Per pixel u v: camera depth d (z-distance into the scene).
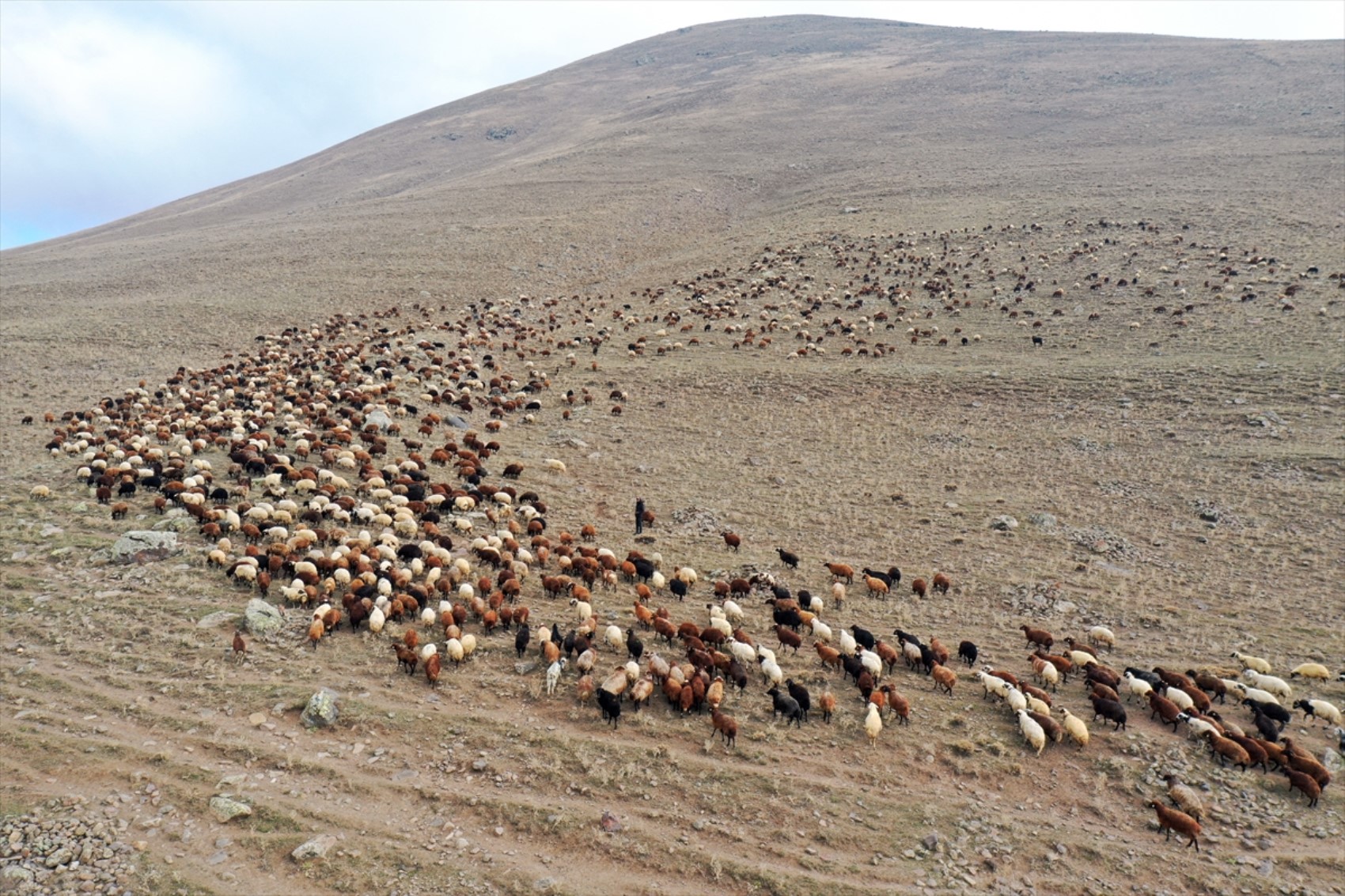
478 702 16.12
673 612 20.72
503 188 100.69
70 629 18.08
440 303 63.44
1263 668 17.62
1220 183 71.56
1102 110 112.44
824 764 14.50
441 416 37.97
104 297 65.81
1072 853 12.53
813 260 66.75
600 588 21.95
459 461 31.31
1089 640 19.50
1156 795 13.84
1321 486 27.22
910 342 47.88
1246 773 14.40
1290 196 65.00
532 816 12.95
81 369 46.06
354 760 14.18
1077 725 15.15
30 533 23.08
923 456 33.41
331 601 20.19
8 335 52.50
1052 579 22.88
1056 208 71.00
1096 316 47.78
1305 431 31.38
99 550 22.00
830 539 25.98
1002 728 15.72
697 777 14.04
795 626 20.02
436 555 22.34
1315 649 18.67
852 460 33.25
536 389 43.56
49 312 60.59
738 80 167.38
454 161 150.25
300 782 13.52
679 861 12.16
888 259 64.62
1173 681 16.73
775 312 55.84
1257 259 51.62
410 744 14.67
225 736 14.59
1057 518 26.95
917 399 39.41
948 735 15.47
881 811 13.30
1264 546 24.23
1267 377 36.12
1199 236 58.81
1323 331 40.22
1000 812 13.38
